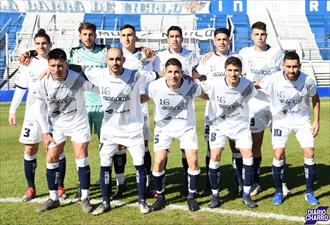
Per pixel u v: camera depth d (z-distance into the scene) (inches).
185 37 1069.8
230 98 202.2
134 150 203.2
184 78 200.8
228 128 207.5
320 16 1378.0
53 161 203.3
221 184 246.8
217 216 189.5
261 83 211.8
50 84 193.9
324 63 1090.1
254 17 1359.5
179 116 203.6
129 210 200.2
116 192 223.8
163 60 238.5
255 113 233.6
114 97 196.7
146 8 1238.3
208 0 1238.3
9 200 216.8
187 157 203.6
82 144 203.3
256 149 233.3
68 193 231.5
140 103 206.1
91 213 196.4
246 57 243.3
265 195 223.0
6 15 1285.7
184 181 254.2
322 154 323.0
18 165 298.7
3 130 471.8
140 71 201.8
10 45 1179.9
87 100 232.4
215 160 205.8
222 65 235.1
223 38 230.5
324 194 220.2
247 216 188.7
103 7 1224.8
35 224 181.3
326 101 774.5
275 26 1337.4
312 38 1304.1
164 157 204.4
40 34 216.4
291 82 204.4
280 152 208.7
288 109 209.3
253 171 214.7
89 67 207.8
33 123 215.6
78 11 1218.6
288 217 186.2
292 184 242.4
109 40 1122.7
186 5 1242.6
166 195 225.8
